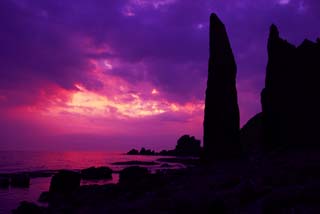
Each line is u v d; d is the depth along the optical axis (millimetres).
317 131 21547
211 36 31562
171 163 82938
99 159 121000
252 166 17594
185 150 156250
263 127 27312
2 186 35125
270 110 26234
